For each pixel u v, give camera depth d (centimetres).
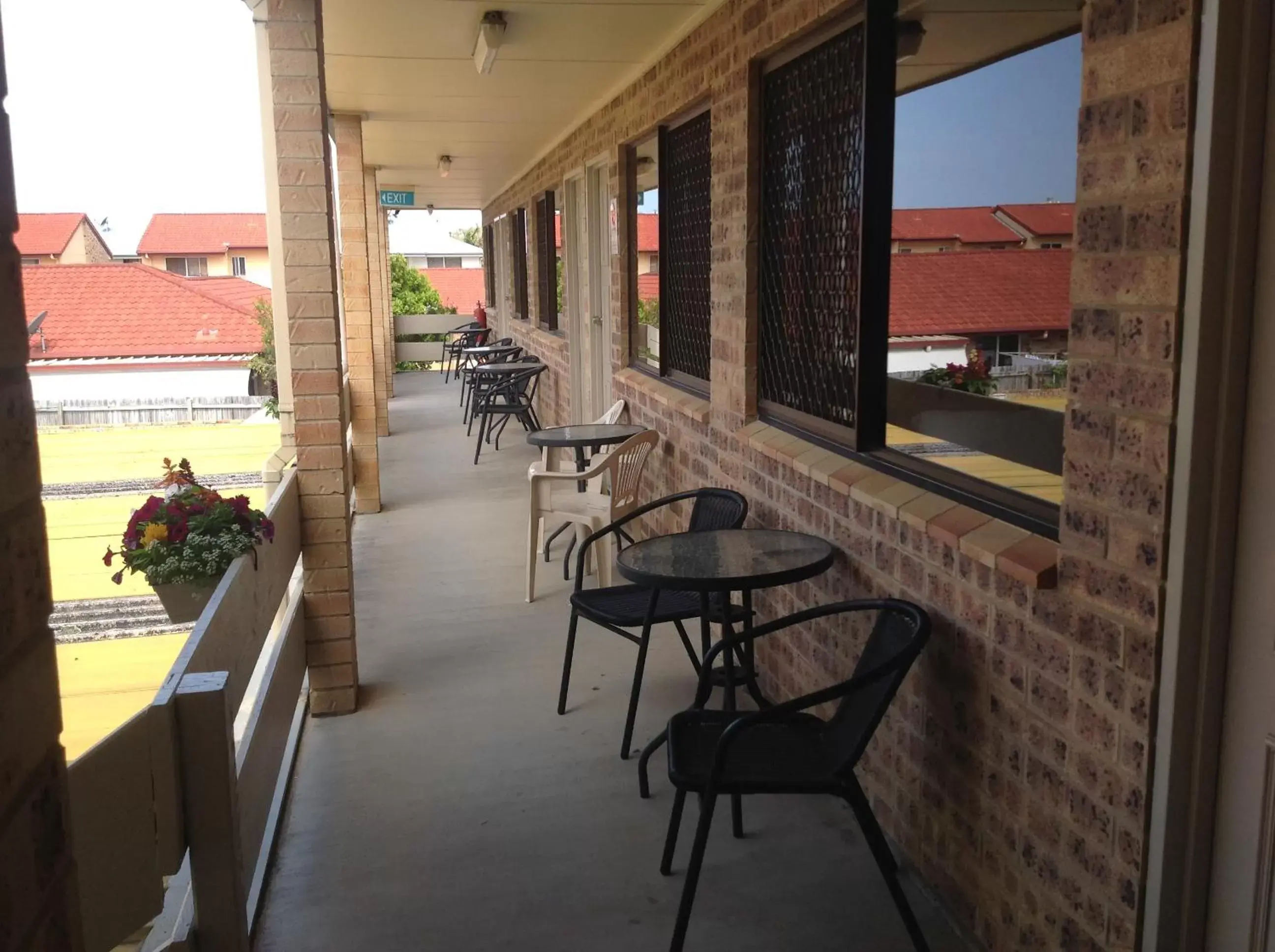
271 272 427
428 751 345
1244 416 163
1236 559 167
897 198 293
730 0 399
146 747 180
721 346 429
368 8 435
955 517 241
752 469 393
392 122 779
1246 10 153
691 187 511
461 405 1248
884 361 302
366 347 691
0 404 75
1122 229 174
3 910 72
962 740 240
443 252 4262
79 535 596
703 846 228
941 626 248
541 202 1061
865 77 291
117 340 1209
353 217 704
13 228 78
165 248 2789
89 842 162
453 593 514
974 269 246
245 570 273
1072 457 191
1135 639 178
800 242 357
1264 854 165
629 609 345
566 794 314
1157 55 164
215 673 199
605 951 241
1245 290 160
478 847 286
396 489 771
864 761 298
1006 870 224
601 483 533
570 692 391
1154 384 169
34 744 79
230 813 195
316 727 365
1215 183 157
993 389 242
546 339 1018
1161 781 175
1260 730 164
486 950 243
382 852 285
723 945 242
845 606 263
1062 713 200
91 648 456
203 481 669
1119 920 186
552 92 654
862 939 243
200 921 198
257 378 1171
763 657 384
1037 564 202
